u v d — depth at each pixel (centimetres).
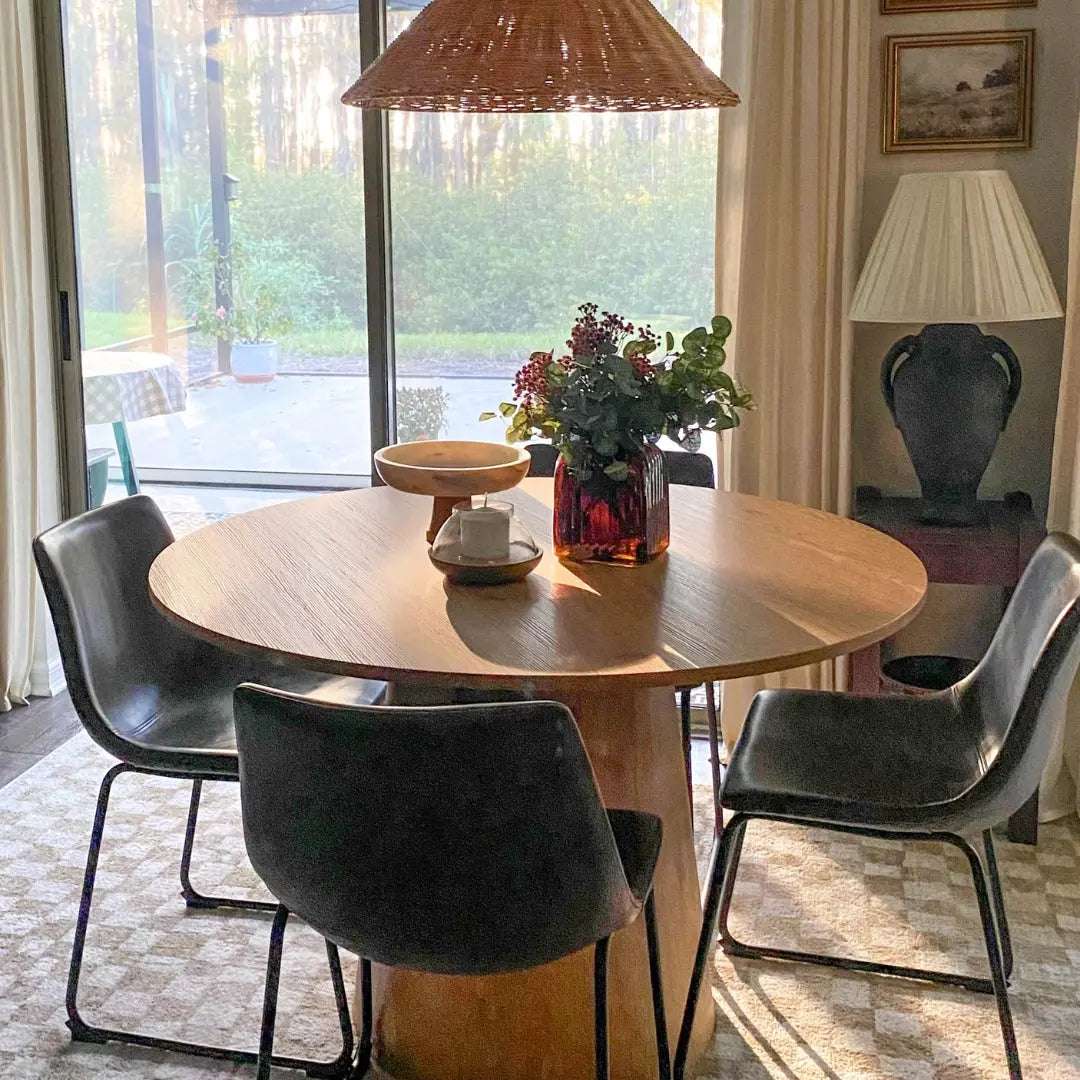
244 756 157
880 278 298
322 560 221
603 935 159
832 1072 219
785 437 335
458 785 145
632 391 209
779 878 284
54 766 340
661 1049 190
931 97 324
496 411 375
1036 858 294
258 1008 236
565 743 146
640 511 216
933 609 347
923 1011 236
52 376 394
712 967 241
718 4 337
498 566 204
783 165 320
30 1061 222
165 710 242
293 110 370
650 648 176
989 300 288
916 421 304
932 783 206
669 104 214
